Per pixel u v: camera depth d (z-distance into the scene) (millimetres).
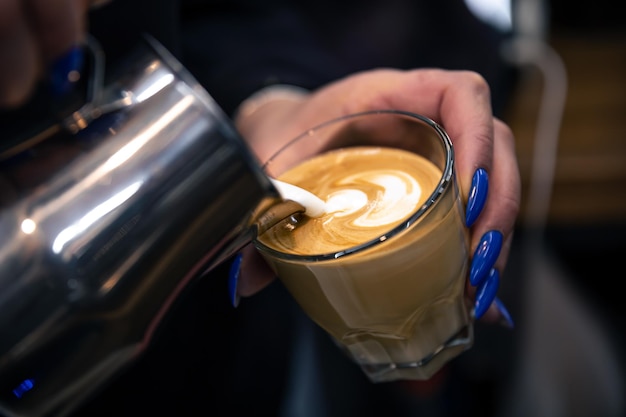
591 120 1550
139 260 428
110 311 432
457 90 584
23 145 444
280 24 1054
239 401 975
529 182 1500
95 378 464
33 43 395
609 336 1538
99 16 748
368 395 1193
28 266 412
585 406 1220
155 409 884
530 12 1351
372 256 494
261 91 927
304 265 507
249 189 433
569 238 1614
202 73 966
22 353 423
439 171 567
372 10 1137
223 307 922
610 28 1594
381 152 624
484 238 566
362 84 669
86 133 436
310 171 628
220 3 1074
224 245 455
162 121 426
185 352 896
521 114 1479
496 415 1229
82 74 481
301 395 1189
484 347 1191
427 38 1153
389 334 575
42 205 419
